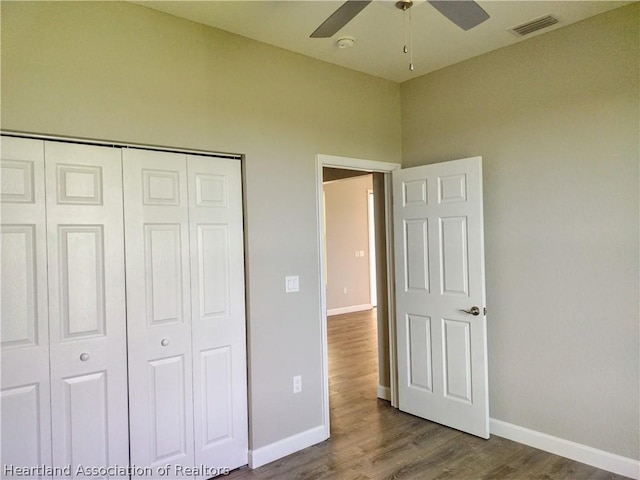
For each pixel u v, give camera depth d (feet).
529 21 8.82
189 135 8.37
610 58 8.52
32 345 6.82
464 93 10.86
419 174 11.28
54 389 6.98
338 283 27.17
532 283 9.72
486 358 10.11
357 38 9.41
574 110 9.02
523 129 9.81
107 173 7.54
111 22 7.51
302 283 10.05
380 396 13.06
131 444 7.72
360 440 10.26
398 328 11.93
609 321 8.62
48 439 6.93
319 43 9.59
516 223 9.96
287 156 9.84
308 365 10.13
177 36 8.29
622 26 8.36
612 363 8.59
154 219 8.02
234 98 9.02
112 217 7.56
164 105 8.07
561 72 9.19
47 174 6.97
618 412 8.53
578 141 8.98
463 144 10.92
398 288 11.87
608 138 8.58
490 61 10.32
